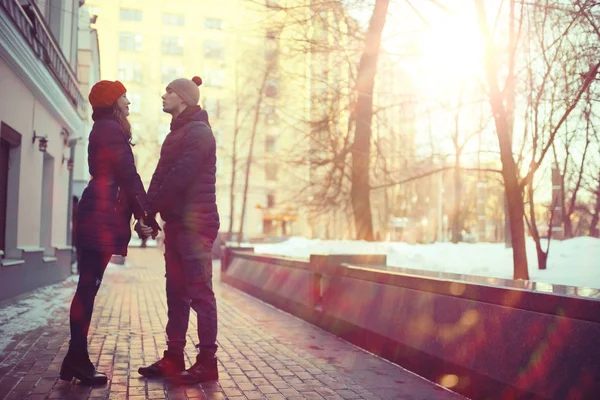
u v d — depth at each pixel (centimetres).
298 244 1633
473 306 412
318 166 1335
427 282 480
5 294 984
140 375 457
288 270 940
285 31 998
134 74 6238
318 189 1408
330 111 1245
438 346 450
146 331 682
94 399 382
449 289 446
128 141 436
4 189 1064
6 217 1072
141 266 2352
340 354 568
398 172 1339
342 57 1063
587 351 304
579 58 798
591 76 715
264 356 554
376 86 1338
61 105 1380
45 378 438
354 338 621
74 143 1780
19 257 1077
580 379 305
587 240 1118
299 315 834
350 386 440
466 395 409
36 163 1209
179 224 451
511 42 855
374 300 585
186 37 6294
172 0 6241
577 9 777
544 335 337
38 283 1236
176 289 464
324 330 721
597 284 722
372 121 1284
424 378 468
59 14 1567
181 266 464
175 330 462
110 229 418
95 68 2802
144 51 6250
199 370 441
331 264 719
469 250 1141
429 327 469
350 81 1152
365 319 592
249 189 6019
